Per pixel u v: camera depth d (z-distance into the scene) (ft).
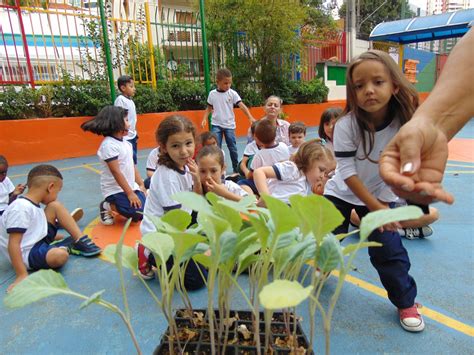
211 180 6.87
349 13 44.27
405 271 5.51
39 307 6.25
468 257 7.80
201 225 2.66
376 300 6.29
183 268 3.34
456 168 16.60
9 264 8.08
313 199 2.05
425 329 5.49
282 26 28.91
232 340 3.17
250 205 2.84
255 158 11.18
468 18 34.73
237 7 28.40
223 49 29.89
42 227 7.69
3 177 9.64
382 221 2.09
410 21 38.81
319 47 38.70
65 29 27.30
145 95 23.24
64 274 7.39
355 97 5.20
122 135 10.72
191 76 28.96
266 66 30.99
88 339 5.37
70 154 20.49
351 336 5.31
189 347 3.06
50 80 21.38
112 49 24.38
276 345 3.06
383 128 5.39
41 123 19.36
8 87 19.48
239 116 28.09
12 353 5.09
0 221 7.67
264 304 1.66
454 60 2.67
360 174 5.81
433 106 2.48
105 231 9.91
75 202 12.54
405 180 2.10
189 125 6.70
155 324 5.68
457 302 6.17
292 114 32.12
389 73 4.83
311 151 7.48
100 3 19.92
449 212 10.71
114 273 7.40
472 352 4.99
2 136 18.33
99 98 21.52
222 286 2.92
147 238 2.70
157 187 6.69
